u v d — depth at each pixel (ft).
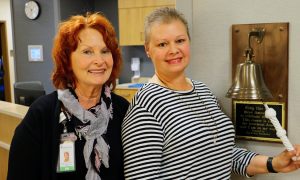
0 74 25.18
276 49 4.30
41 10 17.44
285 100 4.34
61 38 4.01
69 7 17.25
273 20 4.29
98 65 3.95
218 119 4.06
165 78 4.01
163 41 3.83
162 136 3.73
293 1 4.17
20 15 18.17
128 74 18.06
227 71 4.63
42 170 3.94
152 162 3.67
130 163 3.76
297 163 3.92
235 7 4.48
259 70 4.18
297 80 4.27
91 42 3.92
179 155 3.73
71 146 3.97
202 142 3.80
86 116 4.07
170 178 3.76
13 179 3.93
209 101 4.13
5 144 8.25
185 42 3.90
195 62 4.80
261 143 4.58
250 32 4.33
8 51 25.03
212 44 4.68
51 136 3.96
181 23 3.88
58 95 4.11
